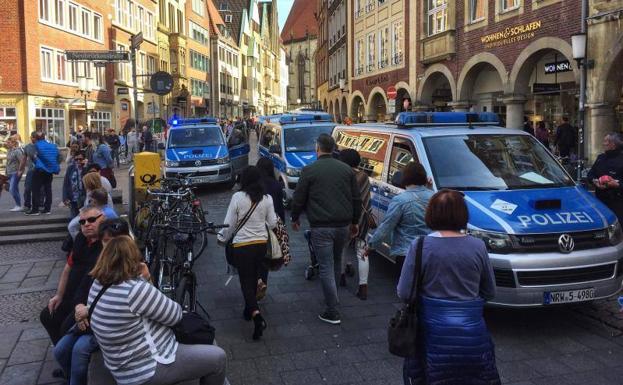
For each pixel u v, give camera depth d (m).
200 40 61.34
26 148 11.87
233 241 5.69
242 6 87.62
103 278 3.42
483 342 3.15
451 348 3.12
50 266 8.82
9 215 11.74
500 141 7.18
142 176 10.55
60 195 15.54
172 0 50.84
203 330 3.77
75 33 30.70
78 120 31.36
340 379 4.76
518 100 17.75
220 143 17.55
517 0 17.44
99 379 3.78
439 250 3.23
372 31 31.17
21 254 9.69
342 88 36.41
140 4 42.00
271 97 109.12
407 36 25.70
